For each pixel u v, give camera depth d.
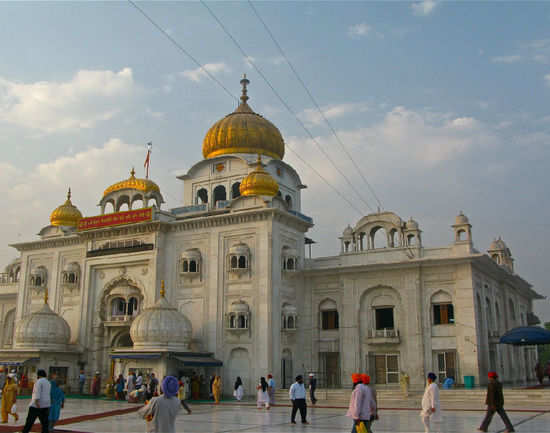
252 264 34.19
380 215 36.25
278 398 30.59
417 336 32.84
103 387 36.66
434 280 33.25
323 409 24.52
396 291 34.22
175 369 31.83
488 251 43.03
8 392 18.00
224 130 40.75
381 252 35.22
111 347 37.59
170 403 9.07
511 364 39.22
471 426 16.84
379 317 34.78
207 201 40.50
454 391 27.92
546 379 47.47
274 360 32.53
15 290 47.19
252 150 40.28
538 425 16.73
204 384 33.00
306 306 36.62
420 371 32.38
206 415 21.34
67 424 18.06
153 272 36.38
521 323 46.44
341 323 35.16
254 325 33.22
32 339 35.78
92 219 39.59
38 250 42.84
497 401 15.27
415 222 34.81
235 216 35.06
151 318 32.62
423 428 16.44
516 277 41.78
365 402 12.23
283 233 35.44
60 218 42.78
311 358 35.81
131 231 38.19
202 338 34.59
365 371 34.06
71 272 40.00
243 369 33.06
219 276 35.00
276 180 40.03
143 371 31.89
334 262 36.69
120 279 37.81
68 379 36.81
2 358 35.31
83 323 38.31
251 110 43.09
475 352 31.12
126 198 41.12
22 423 18.03
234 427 17.00
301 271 36.47
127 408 24.72
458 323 31.98
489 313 36.06
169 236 37.41
